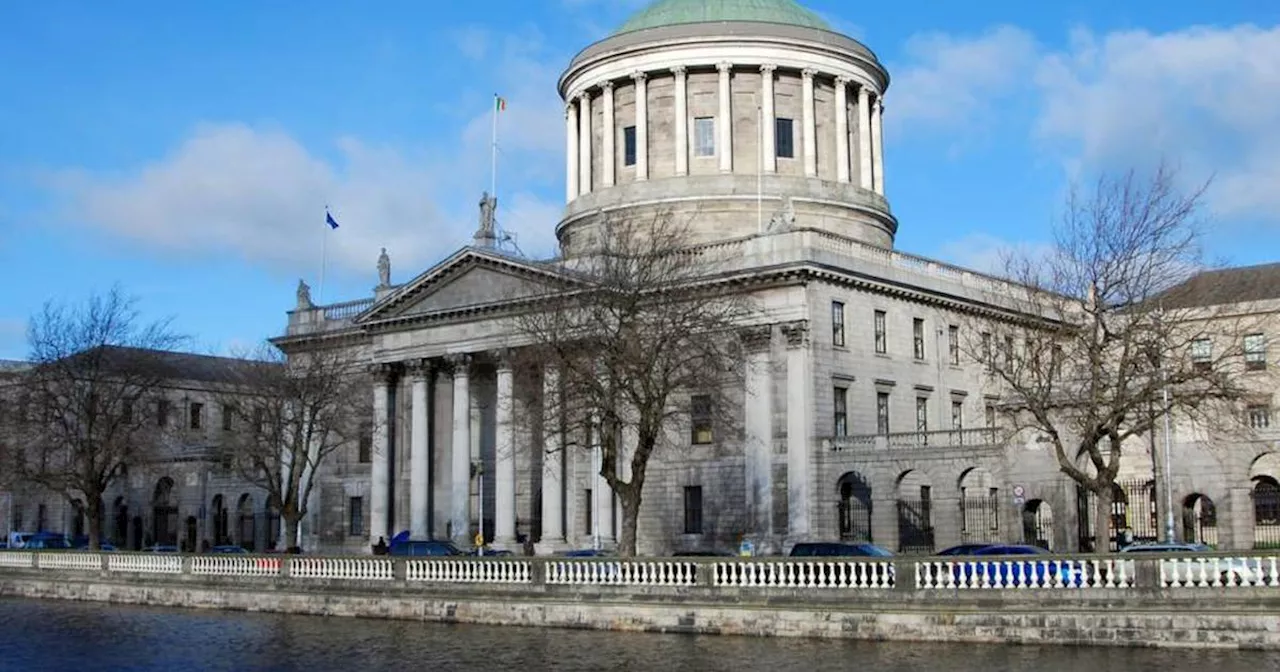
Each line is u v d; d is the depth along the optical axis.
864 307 77.12
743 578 43.00
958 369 83.25
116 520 119.44
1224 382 49.91
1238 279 78.19
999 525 64.88
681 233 77.44
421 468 89.50
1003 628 37.62
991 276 83.88
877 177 98.00
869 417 76.12
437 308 88.12
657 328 58.75
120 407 97.81
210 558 60.28
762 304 74.56
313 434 90.81
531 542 81.69
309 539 100.31
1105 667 32.53
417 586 51.12
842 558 41.12
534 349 65.62
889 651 37.22
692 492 77.00
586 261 80.81
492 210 87.56
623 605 45.00
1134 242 53.41
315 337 97.62
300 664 39.03
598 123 97.31
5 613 58.81
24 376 98.62
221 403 107.75
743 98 93.25
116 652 43.06
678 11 97.31
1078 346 53.78
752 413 74.38
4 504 126.69
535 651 40.06
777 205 90.44
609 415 55.53
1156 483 63.69
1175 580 35.66
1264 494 69.19
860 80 96.31
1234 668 31.61
